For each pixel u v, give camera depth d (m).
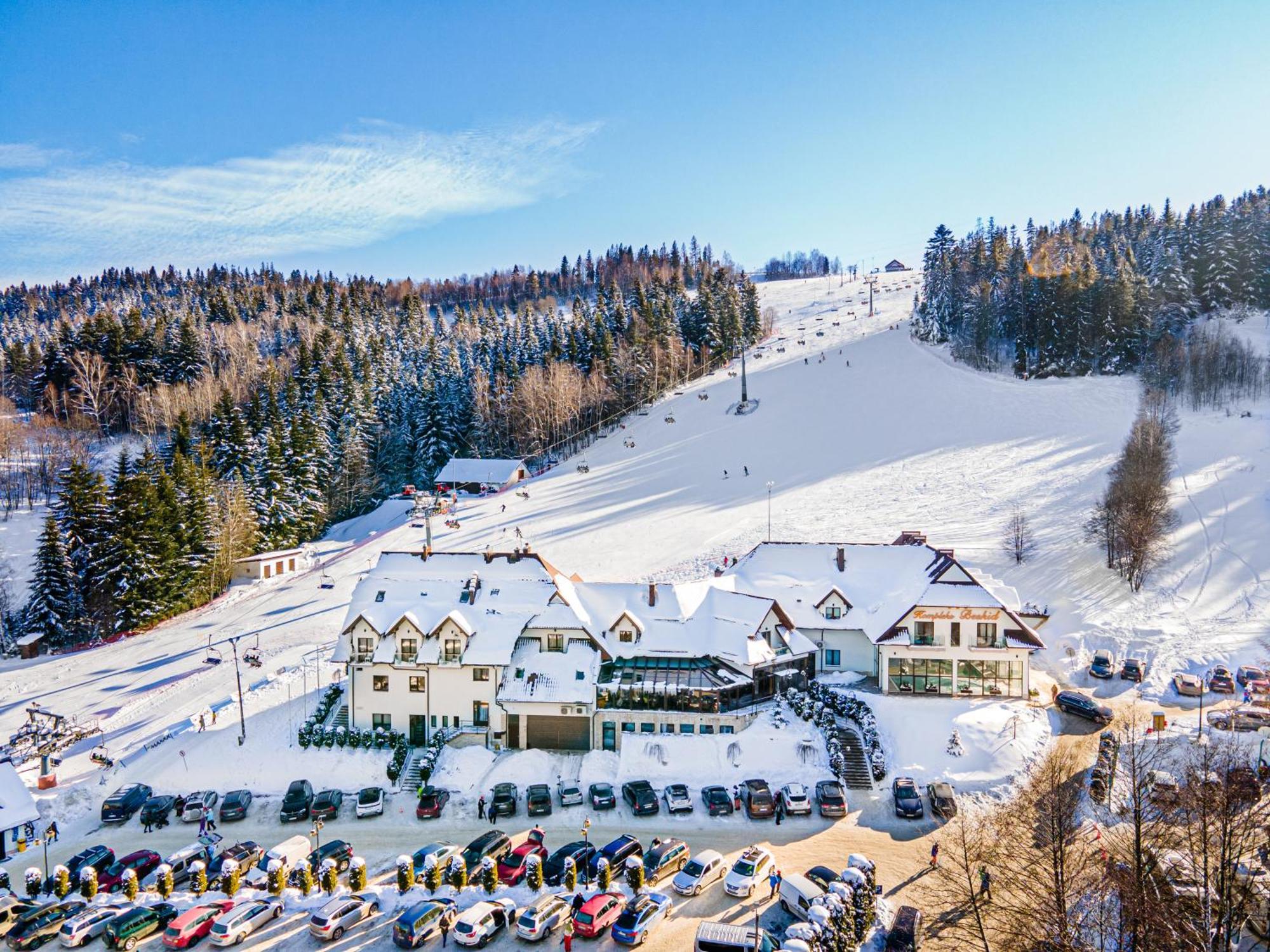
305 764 52.50
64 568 87.00
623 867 41.12
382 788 50.28
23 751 56.12
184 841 45.41
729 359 188.25
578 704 54.00
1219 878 33.22
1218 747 48.59
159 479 96.25
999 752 50.78
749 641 57.38
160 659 75.12
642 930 35.88
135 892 39.66
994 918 36.75
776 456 125.06
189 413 146.12
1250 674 59.44
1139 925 31.30
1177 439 107.31
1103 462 103.81
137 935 36.62
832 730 53.06
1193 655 63.09
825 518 95.81
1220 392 121.62
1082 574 76.06
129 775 52.03
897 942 34.81
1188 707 56.75
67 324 172.00
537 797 47.50
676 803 46.94
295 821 47.06
